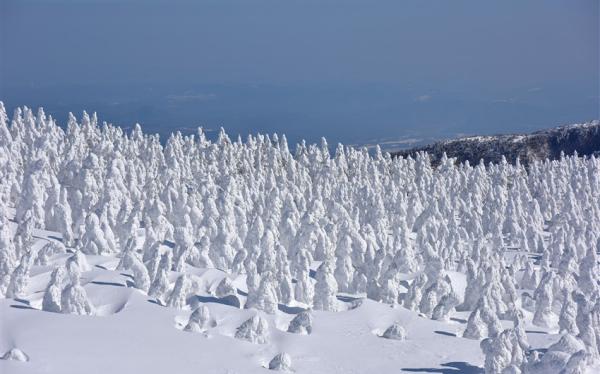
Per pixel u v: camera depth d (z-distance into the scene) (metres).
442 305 44.62
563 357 31.84
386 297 47.56
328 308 44.28
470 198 88.06
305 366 34.31
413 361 36.19
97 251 51.25
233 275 47.34
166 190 65.56
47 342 30.92
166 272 42.22
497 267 54.78
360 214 77.56
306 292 44.88
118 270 44.25
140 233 59.75
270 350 35.31
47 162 65.94
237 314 38.34
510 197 82.31
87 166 67.31
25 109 91.19
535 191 99.44
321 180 90.75
